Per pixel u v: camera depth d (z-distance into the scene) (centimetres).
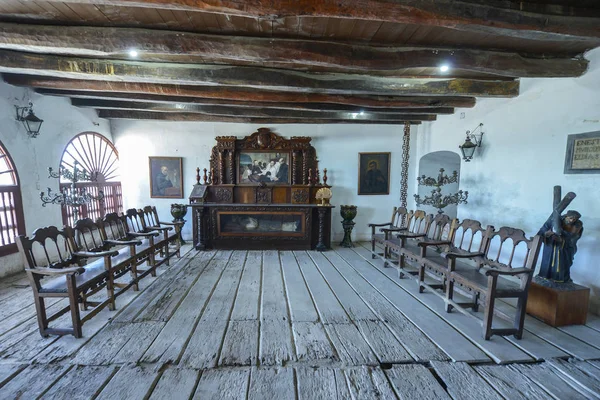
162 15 206
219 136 542
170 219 570
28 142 377
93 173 451
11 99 353
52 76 341
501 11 189
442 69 302
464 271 278
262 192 542
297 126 561
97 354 210
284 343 225
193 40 228
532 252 231
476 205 425
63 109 431
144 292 322
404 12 180
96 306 266
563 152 299
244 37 233
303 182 558
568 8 198
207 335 236
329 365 201
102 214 520
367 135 571
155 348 217
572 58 274
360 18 183
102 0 166
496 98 384
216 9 173
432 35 234
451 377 190
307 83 312
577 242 287
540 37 211
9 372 190
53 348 216
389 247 422
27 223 376
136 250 348
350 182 579
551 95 310
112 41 224
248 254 484
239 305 291
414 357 210
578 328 251
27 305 287
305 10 175
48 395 171
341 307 289
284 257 468
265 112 472
